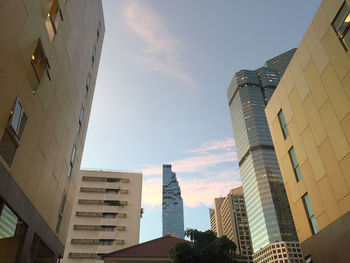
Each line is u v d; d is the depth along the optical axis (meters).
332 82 19.12
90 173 80.69
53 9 17.11
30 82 14.08
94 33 29.81
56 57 17.86
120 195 77.81
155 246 31.91
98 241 69.62
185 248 24.70
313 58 21.44
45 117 16.48
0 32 11.04
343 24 18.30
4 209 11.95
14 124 12.42
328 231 19.05
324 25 20.23
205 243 25.55
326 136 19.67
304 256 22.45
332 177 18.94
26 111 13.76
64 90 19.92
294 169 24.52
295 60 24.19
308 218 22.17
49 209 18.19
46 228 17.69
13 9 12.02
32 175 14.97
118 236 70.81
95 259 66.94
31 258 15.46
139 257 29.20
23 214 13.84
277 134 27.72
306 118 22.27
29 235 14.72
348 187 17.38
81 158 27.28
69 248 67.88
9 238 12.62
